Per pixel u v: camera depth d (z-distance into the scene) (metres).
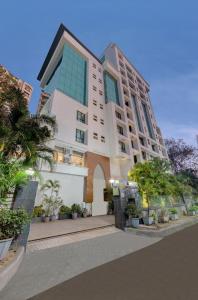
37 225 13.03
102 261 6.08
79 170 21.27
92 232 11.38
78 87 28.50
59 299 3.71
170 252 6.98
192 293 3.82
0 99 10.46
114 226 13.52
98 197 22.64
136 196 14.38
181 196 23.58
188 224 15.21
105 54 44.25
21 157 10.10
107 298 3.70
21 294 3.93
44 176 18.08
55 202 17.44
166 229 11.49
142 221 13.44
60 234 10.13
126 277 4.71
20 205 7.46
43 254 6.91
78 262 5.98
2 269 4.54
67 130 22.38
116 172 26.38
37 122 11.44
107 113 29.91
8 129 9.76
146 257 6.45
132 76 44.59
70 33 32.12
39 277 4.79
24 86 18.88
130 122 32.47
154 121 45.69
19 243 6.89
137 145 31.06
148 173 13.78
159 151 39.22
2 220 5.69
